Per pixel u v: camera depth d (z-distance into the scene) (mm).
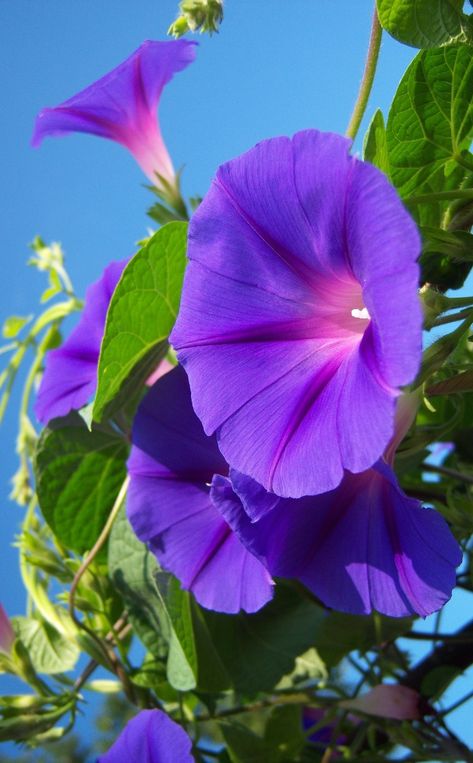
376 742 265
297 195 143
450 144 194
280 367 153
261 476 144
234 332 155
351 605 159
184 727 248
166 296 195
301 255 150
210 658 220
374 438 131
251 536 158
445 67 185
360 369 138
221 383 152
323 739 291
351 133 192
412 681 244
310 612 231
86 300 239
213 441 195
